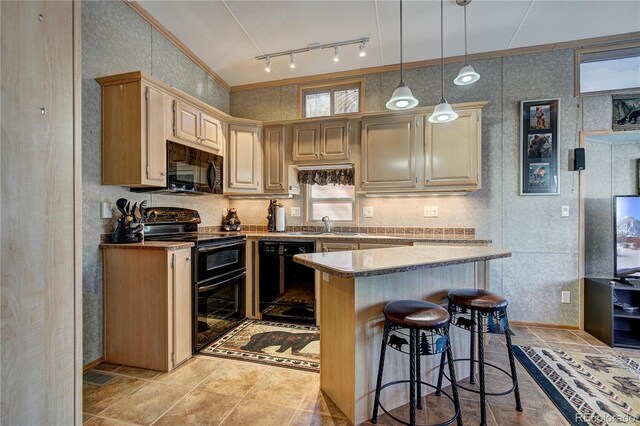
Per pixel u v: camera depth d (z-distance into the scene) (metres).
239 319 3.16
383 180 3.27
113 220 2.45
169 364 2.19
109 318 2.31
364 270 1.42
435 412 1.74
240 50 3.26
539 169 3.12
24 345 0.85
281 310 3.21
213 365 2.28
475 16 2.67
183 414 1.72
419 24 2.80
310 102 3.92
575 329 3.02
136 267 2.25
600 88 3.02
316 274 3.13
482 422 1.61
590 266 3.06
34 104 0.87
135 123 2.31
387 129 3.26
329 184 3.83
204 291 2.56
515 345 2.63
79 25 0.99
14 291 0.82
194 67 3.41
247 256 3.30
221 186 3.33
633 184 3.08
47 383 0.90
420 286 1.89
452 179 3.07
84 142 2.25
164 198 3.00
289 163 3.60
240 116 4.06
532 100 3.14
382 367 1.59
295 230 3.87
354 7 2.58
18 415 0.83
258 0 2.51
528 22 2.75
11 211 0.82
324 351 1.93
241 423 1.65
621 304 2.71
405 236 3.25
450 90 3.37
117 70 2.49
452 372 1.56
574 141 3.04
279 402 1.83
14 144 0.82
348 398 1.68
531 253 3.15
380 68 3.56
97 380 2.07
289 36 3.01
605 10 2.58
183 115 2.75
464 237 3.18
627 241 2.70
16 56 0.83
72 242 0.97
